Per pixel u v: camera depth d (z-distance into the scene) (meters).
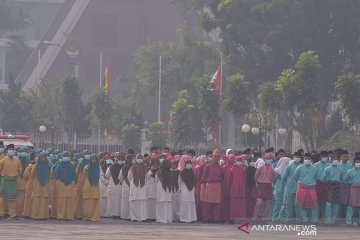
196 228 33.66
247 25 94.06
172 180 37.47
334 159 36.34
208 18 98.81
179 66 116.56
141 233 30.72
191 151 39.59
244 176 37.59
